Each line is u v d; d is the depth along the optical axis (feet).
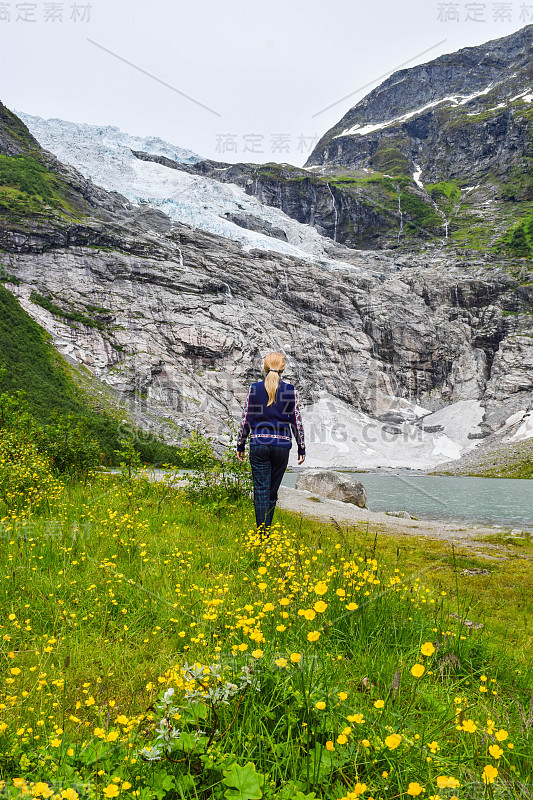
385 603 12.19
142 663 9.41
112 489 29.22
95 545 17.11
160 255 441.68
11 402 36.96
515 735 7.28
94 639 10.27
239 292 448.24
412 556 24.22
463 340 486.38
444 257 599.57
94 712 7.63
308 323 461.37
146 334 370.73
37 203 416.26
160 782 5.68
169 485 31.37
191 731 6.62
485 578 20.47
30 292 359.25
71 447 36.78
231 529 22.84
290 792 5.58
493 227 647.97
